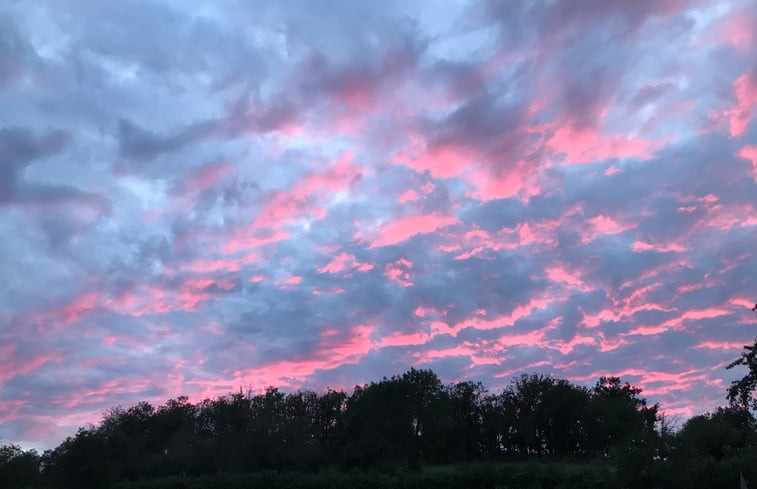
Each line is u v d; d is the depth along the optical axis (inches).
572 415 3794.3
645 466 1497.3
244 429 3501.5
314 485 2501.2
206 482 2716.5
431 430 3454.7
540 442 3912.4
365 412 3474.4
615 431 3533.5
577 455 3641.7
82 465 2906.0
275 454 3238.2
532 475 2194.9
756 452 1421.0
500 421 4013.3
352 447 3363.7
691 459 1465.3
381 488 2405.3
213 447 3356.3
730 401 1342.3
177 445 3506.4
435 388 3590.1
